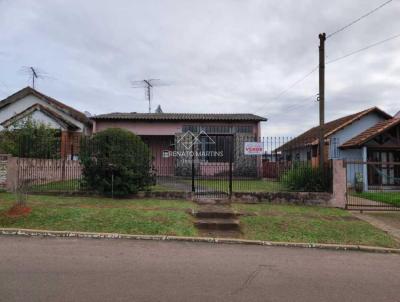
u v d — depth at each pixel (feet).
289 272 18.01
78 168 45.37
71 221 26.96
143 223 27.14
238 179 51.67
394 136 61.41
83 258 19.13
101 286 14.74
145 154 39.32
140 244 22.99
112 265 17.99
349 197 48.01
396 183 63.16
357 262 20.68
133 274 16.60
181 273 17.07
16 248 20.84
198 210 31.50
